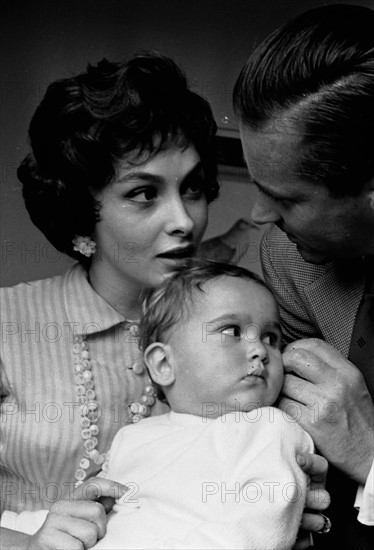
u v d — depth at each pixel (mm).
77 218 1487
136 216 1415
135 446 1406
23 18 2123
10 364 1481
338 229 1235
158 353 1444
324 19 1193
